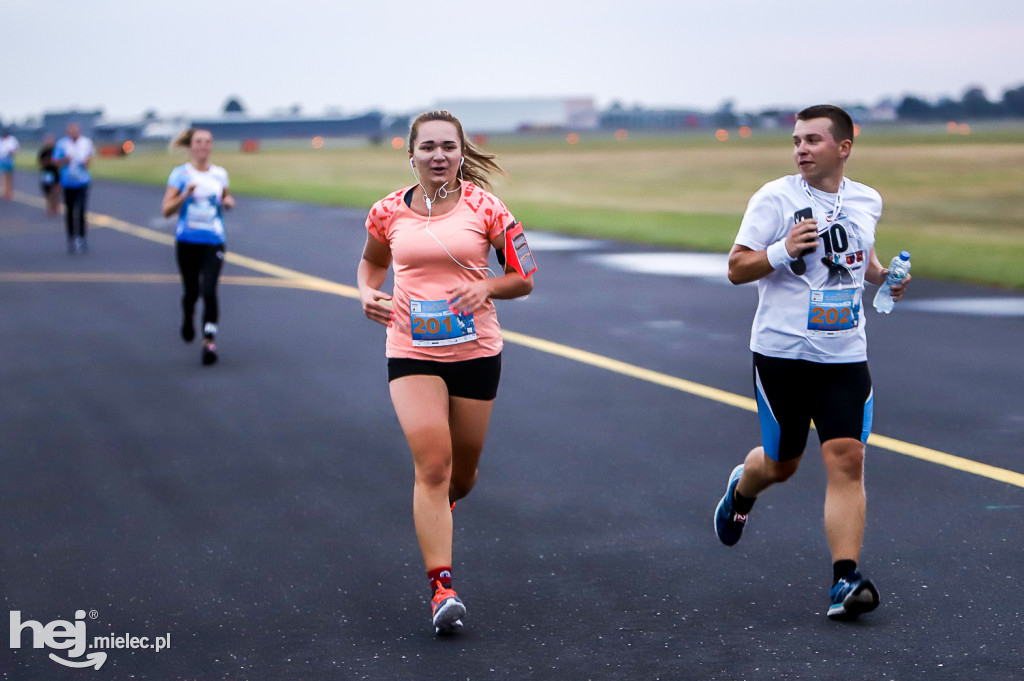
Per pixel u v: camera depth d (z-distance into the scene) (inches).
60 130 7632.9
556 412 429.7
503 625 241.1
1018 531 292.0
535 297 713.6
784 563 274.7
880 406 427.5
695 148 3912.4
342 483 345.7
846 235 245.6
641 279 790.5
